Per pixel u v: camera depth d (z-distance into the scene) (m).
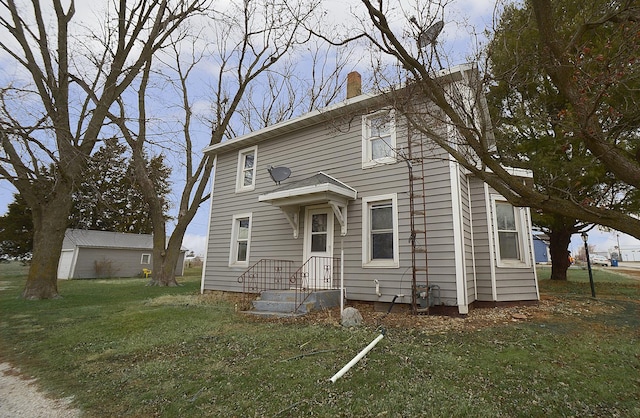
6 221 28.70
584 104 3.51
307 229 10.05
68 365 4.97
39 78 11.34
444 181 7.86
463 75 6.44
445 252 7.57
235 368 4.52
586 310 7.52
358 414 3.22
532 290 8.49
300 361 4.62
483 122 4.16
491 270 8.29
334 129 9.61
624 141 7.96
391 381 3.88
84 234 28.12
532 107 7.20
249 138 12.09
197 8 14.72
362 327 6.32
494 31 5.04
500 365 4.32
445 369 4.20
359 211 9.06
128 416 3.44
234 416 3.30
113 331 6.76
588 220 3.46
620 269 29.16
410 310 7.73
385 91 5.72
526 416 3.14
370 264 8.60
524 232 8.82
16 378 4.58
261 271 10.94
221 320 7.48
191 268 44.78
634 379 3.88
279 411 3.34
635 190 10.70
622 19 3.68
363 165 9.23
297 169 10.80
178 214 17.27
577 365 4.30
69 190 12.04
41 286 11.30
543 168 9.83
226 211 12.70
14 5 11.15
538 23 3.64
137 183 17.69
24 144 8.98
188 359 4.98
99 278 26.22
